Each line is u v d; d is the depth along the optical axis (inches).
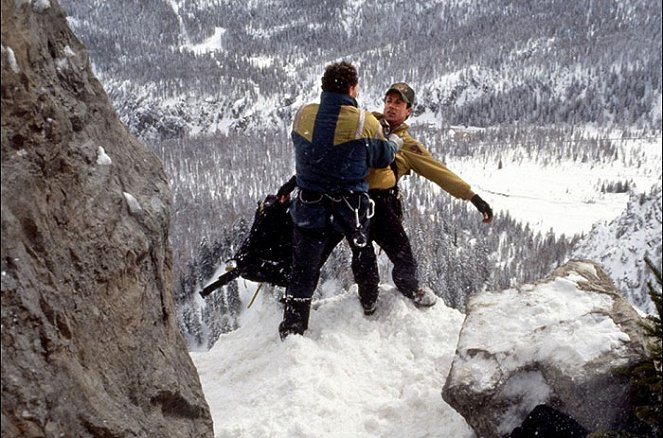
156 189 96.8
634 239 3312.0
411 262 159.9
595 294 125.1
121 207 82.7
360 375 138.9
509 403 102.3
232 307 2432.3
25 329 57.6
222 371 147.7
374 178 145.6
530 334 111.8
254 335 157.2
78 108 79.0
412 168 149.8
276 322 157.2
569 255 3676.2
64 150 71.9
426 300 161.0
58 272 65.5
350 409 126.3
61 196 69.9
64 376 61.7
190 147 7032.5
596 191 5679.1
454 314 160.6
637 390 92.9
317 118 129.0
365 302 157.6
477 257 2770.7
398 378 137.8
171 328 95.4
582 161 6565.0
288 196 148.3
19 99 63.4
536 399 100.9
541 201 5383.9
